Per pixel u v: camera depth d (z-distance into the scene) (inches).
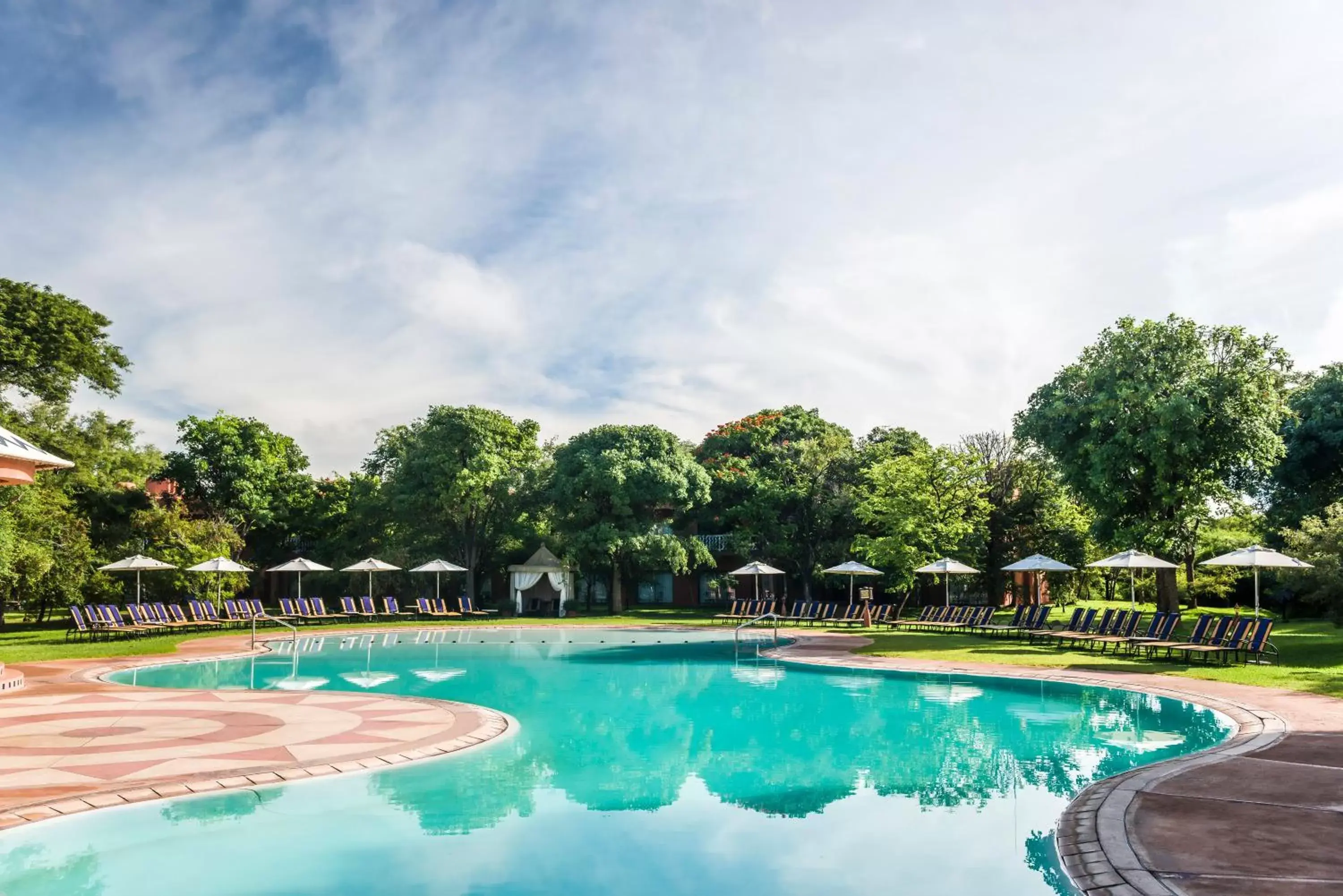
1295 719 459.2
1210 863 232.4
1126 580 1891.0
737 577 1862.7
